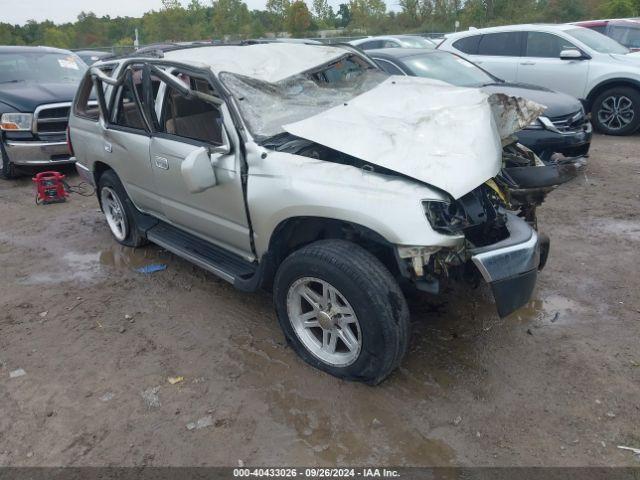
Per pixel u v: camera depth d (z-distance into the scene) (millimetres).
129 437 3029
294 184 3250
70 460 2896
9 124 7875
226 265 4113
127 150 4738
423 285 3105
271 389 3348
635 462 2703
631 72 8930
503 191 3760
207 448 2928
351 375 3291
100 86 5008
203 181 3578
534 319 3951
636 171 7344
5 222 6633
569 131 6609
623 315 3943
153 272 5039
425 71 7125
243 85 3834
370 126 3457
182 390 3385
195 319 4199
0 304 4586
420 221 2865
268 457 2852
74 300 4590
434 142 3311
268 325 4066
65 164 8461
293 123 3559
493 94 3924
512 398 3172
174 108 4406
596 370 3371
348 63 4699
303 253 3254
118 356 3770
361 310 3039
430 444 2873
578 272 4602
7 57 9117
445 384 3312
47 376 3588
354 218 3008
